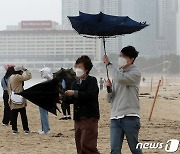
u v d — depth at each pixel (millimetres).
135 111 7188
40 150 10773
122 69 7277
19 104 13477
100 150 10617
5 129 15016
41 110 13656
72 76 13367
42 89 7246
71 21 7238
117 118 7195
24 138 12820
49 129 13750
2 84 16078
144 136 13055
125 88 7180
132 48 7223
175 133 13836
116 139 7246
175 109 24625
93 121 7449
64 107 17797
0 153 10352
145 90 59562
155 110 23719
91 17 7152
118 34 7270
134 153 7258
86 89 7395
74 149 10891
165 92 52781
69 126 15766
